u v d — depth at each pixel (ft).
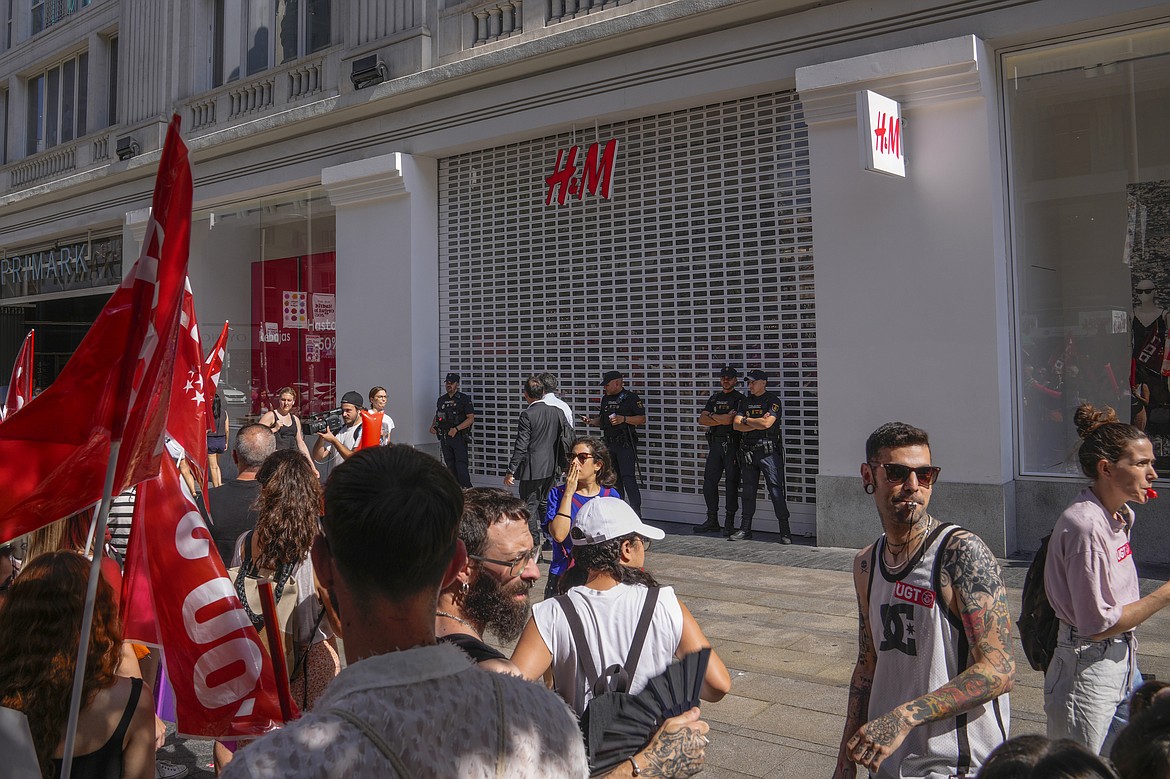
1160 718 5.57
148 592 10.66
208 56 53.21
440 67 39.40
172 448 13.67
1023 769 5.39
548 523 18.12
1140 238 27.04
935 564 8.54
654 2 33.88
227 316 51.47
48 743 7.99
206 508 14.70
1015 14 27.35
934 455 28.27
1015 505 28.12
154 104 55.06
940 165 28.25
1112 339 27.43
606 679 8.35
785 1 30.71
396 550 4.80
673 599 8.84
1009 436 28.12
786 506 31.60
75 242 62.49
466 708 4.59
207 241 52.65
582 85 36.29
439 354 42.63
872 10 29.58
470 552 8.72
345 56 43.75
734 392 32.48
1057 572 10.07
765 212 32.94
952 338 28.04
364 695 4.47
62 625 8.13
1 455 7.50
